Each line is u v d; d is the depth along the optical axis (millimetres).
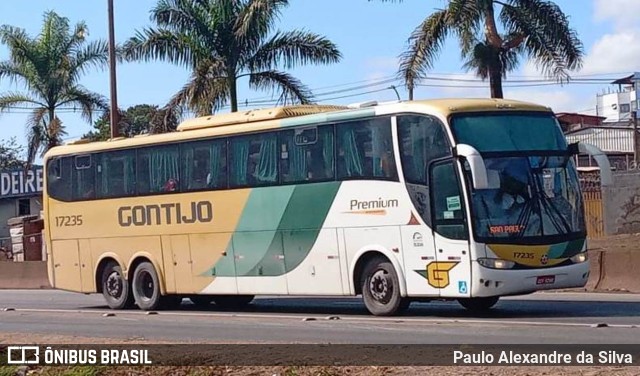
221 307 23141
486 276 16609
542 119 17781
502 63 28141
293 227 19531
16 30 43625
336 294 18812
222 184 20953
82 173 24203
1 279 37906
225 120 21078
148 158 22625
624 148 57750
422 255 17406
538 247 16938
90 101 44094
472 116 17266
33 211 59469
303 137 19406
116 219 23344
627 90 76812
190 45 33281
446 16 27062
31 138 43500
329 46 33656
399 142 17781
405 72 27906
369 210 18219
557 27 27953
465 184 16797
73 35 44125
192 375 11578
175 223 21953
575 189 17641
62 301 28641
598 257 23688
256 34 33000
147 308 22672
